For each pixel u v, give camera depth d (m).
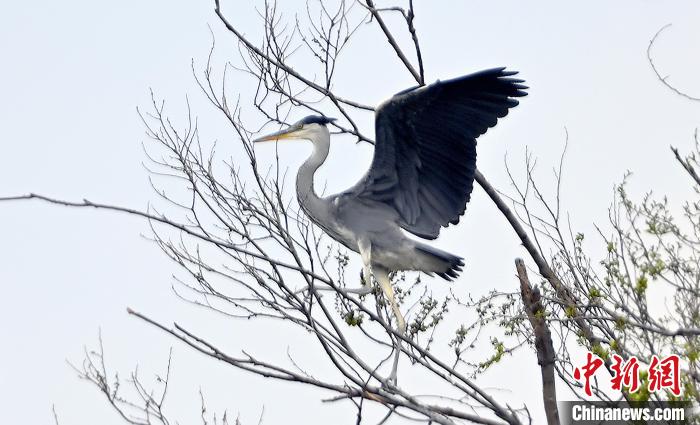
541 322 10.64
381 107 12.55
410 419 10.04
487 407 10.33
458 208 13.14
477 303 11.30
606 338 10.92
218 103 10.62
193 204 10.65
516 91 12.12
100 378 10.38
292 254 10.10
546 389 10.57
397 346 10.58
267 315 10.38
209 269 10.48
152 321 10.02
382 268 13.63
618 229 10.13
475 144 12.52
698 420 9.19
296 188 13.84
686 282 9.88
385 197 13.51
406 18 13.45
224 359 10.09
